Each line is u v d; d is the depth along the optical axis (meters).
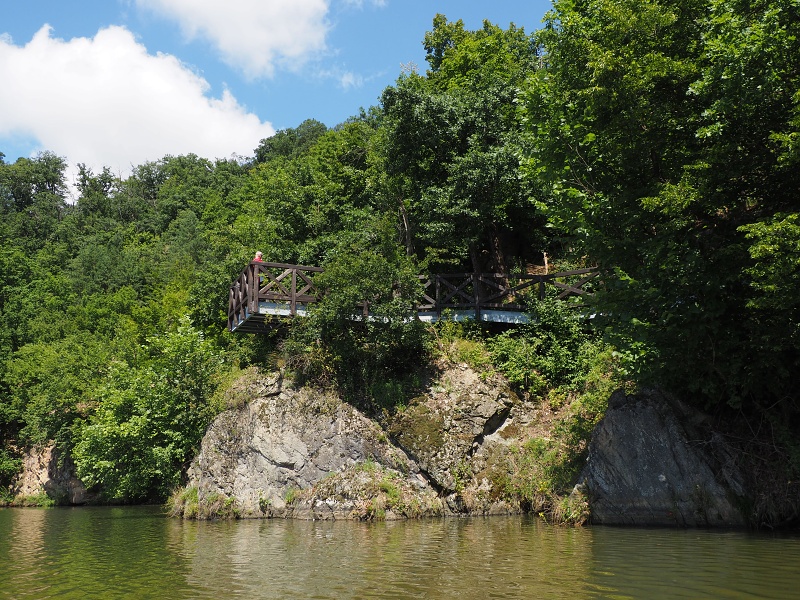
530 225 25.44
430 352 19.38
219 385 22.94
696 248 12.48
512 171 21.25
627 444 13.55
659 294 12.02
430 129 22.66
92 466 25.22
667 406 13.55
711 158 11.20
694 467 12.74
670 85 12.77
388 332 18.97
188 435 23.41
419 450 17.28
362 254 19.36
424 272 22.42
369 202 26.56
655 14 12.15
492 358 19.36
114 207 92.44
